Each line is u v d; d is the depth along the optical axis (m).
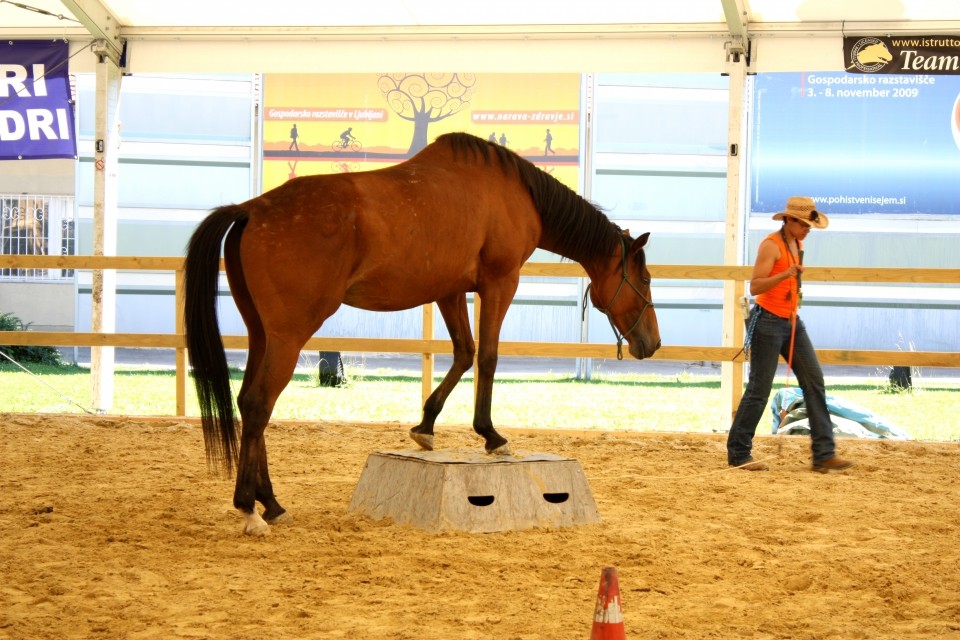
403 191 4.83
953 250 15.77
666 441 8.26
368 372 16.03
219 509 5.33
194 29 10.39
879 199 15.84
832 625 3.46
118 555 4.28
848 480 6.57
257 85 16.20
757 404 7.05
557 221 5.59
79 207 16.81
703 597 3.81
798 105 16.00
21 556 4.21
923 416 11.93
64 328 17.33
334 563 4.21
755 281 6.97
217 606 3.55
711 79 16.19
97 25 10.09
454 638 3.23
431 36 10.30
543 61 10.25
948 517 5.38
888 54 9.71
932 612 3.64
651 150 16.22
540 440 8.22
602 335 16.20
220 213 4.61
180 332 8.95
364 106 16.03
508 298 5.41
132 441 7.74
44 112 10.65
